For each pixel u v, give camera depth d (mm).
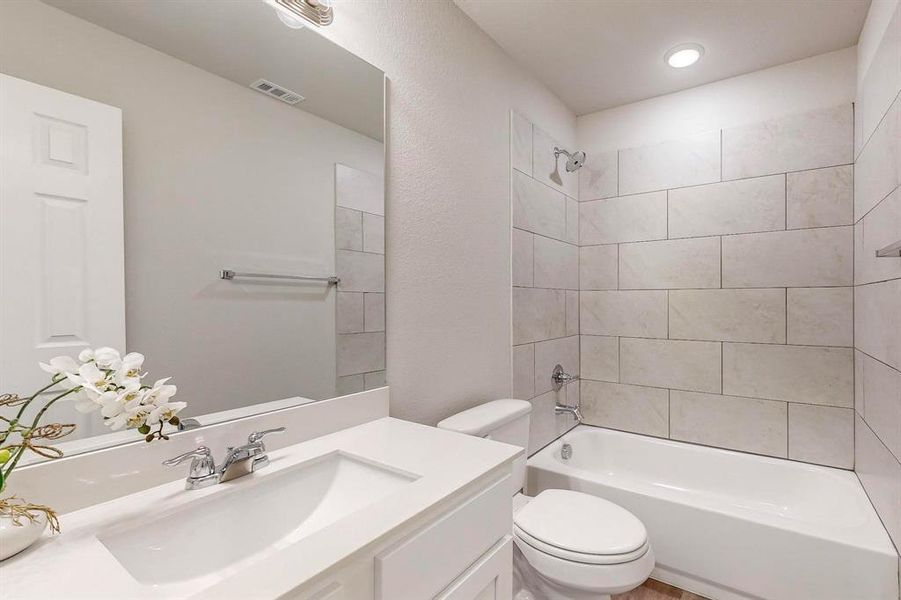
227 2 1077
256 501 949
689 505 1829
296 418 1184
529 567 1646
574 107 2734
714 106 2424
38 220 782
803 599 1595
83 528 749
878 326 1644
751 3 1783
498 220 2051
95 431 849
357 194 1374
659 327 2574
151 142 936
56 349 797
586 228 2822
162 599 572
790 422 2227
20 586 594
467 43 1859
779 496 2162
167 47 968
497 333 2039
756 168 2305
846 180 2098
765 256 2281
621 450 2600
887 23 1513
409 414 1557
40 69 793
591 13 1847
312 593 625
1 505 669
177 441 952
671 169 2541
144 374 912
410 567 784
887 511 1557
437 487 893
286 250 1186
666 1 1774
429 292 1648
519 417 1843
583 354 2826
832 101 2131
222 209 1055
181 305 978
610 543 1418
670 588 1882
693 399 2473
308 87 1245
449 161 1748
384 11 1479
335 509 1034
